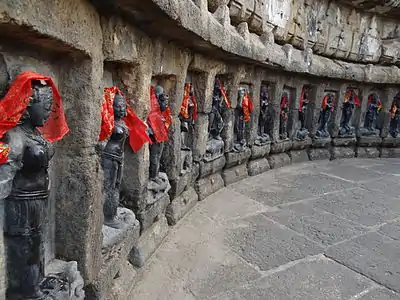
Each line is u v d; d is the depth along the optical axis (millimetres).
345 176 6754
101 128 2293
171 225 3820
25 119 1545
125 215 2736
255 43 5074
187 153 4285
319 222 4266
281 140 7270
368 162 8406
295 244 3621
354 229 4109
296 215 4457
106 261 2330
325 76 7609
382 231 4086
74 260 2070
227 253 3354
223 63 4895
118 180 2518
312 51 7758
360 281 2990
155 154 3328
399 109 9266
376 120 9273
